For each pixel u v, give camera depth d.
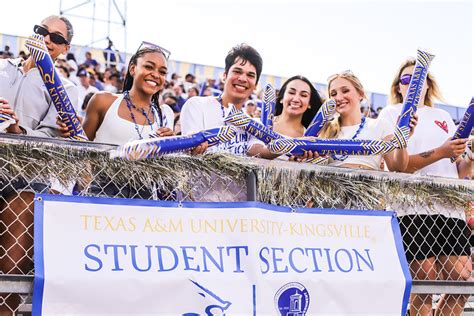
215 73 9.09
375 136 3.70
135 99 3.37
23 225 2.48
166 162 2.71
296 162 2.94
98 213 2.49
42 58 2.80
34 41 2.80
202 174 2.77
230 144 3.37
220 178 2.80
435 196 3.30
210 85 9.01
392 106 3.86
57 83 2.84
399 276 2.96
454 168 3.82
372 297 2.88
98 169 2.60
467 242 3.40
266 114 3.33
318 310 2.75
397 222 3.09
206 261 2.59
